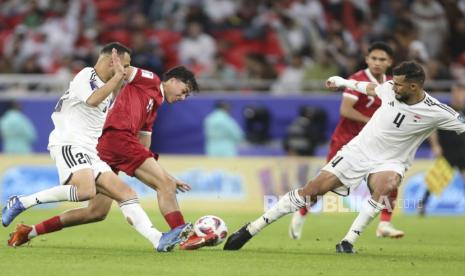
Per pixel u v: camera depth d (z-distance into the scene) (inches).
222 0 3599.9
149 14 3599.9
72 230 1803.6
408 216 2593.5
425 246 1595.7
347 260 1266.0
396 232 1637.6
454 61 3476.9
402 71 1298.0
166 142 2979.8
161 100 1396.4
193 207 2699.3
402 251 1475.1
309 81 3083.2
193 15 3464.6
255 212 2586.1
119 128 1347.2
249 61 3139.8
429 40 3435.0
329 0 3567.9
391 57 1606.8
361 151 1354.6
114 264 1149.1
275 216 1352.1
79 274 1050.7
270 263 1200.8
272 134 2945.4
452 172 2513.5
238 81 3009.4
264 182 2689.5
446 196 2664.9
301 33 3380.9
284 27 3385.8
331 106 2918.3
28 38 3459.6
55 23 3528.5
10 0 3740.2
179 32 3462.1
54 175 2706.7
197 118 2962.6
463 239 1785.2
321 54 3152.1
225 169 2701.8
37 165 2716.5
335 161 1358.3
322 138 2908.5
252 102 2950.3
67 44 3479.3
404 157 1360.7
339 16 3555.6
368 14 3560.5
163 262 1179.3
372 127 1357.0
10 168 2723.9
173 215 1331.2
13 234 1381.6
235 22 3489.2
